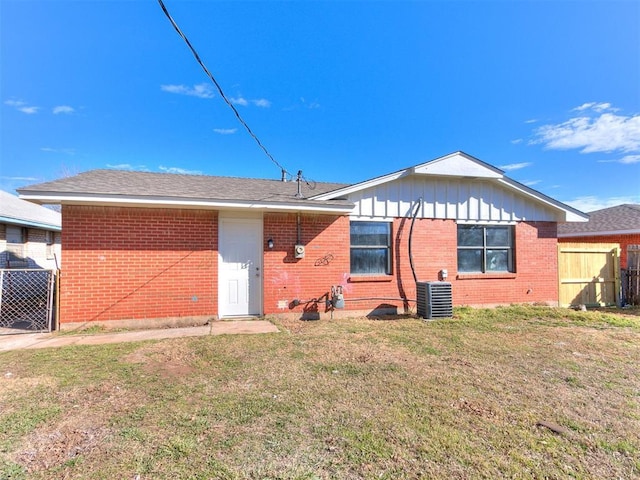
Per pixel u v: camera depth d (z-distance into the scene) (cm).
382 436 290
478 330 707
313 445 276
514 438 289
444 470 244
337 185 1127
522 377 436
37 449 266
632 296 1077
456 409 343
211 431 296
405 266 909
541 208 1035
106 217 710
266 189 921
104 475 236
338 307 821
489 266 992
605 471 246
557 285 1034
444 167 911
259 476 237
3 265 1153
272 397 368
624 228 1365
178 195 690
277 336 635
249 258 817
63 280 684
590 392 390
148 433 292
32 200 648
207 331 674
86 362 482
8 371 445
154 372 444
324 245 848
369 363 486
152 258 735
